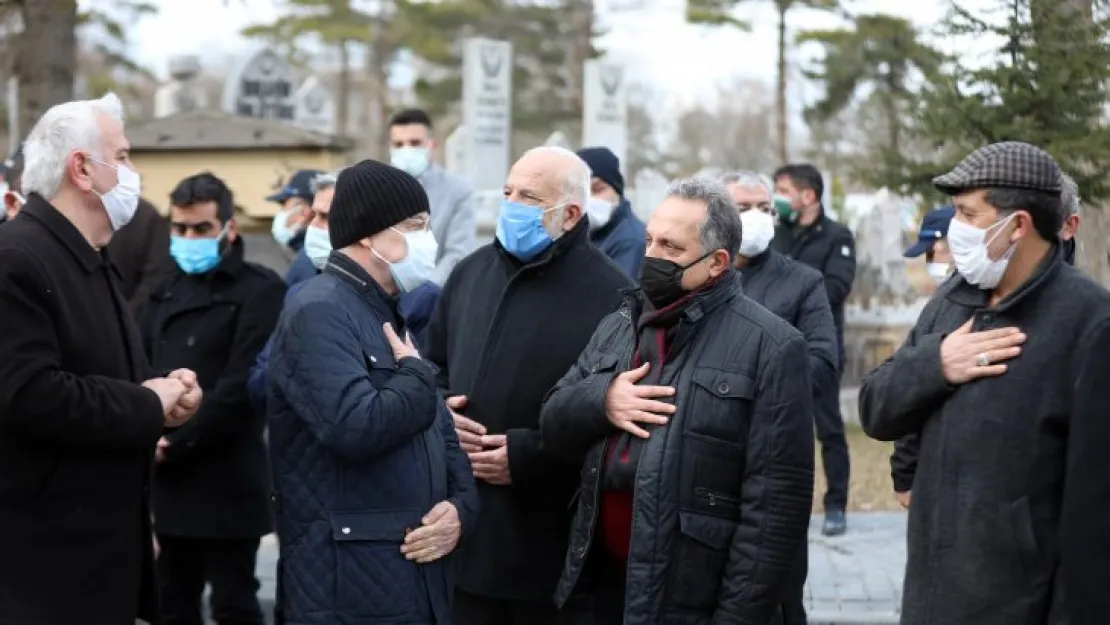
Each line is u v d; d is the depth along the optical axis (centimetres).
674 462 411
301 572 415
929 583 375
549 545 499
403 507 422
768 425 407
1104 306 360
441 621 429
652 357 430
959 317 393
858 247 1439
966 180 374
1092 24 874
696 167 4825
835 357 663
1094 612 316
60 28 1244
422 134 830
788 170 928
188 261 623
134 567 420
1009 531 359
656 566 406
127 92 3312
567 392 445
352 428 404
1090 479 323
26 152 420
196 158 1334
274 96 2534
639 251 727
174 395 427
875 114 2427
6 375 387
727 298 426
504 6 3600
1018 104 876
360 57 4138
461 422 507
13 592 395
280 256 1266
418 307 592
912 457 445
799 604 484
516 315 508
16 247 396
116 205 425
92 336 413
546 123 3650
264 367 588
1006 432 363
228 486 620
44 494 399
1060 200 370
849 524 907
